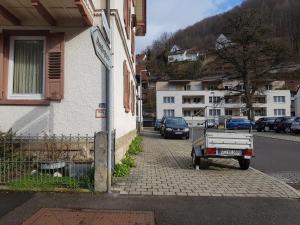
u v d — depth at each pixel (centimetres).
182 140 2612
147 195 777
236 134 1137
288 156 1622
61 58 1009
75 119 1007
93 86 1010
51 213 633
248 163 1160
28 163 853
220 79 5919
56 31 1015
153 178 973
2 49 1020
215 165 1266
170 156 1508
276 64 5138
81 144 988
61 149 940
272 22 7744
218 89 5769
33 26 1021
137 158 1420
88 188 791
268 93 8462
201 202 732
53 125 1008
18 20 1005
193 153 1227
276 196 791
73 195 754
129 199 739
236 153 1138
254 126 4847
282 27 7581
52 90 1009
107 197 749
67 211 648
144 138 2845
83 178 825
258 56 5109
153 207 688
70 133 1002
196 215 643
